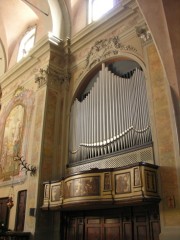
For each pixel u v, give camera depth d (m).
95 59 10.30
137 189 6.48
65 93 10.95
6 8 13.77
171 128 6.94
